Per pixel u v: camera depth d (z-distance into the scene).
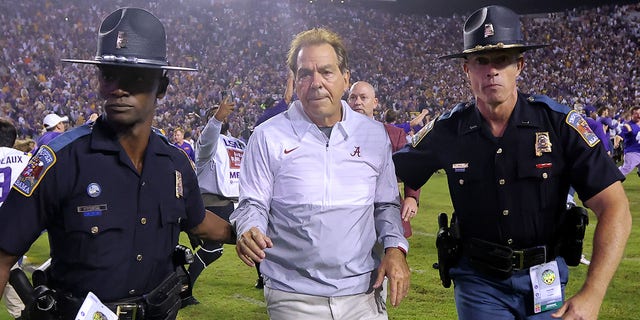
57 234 2.13
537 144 2.65
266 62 36.97
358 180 2.63
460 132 2.79
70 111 25.02
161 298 2.24
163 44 2.14
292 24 41.28
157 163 2.21
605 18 43.56
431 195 13.28
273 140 2.62
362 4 51.00
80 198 2.08
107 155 2.12
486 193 2.74
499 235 2.74
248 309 5.45
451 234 2.89
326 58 2.59
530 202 2.68
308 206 2.57
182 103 28.48
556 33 43.34
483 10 2.67
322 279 2.59
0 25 29.47
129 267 2.15
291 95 4.95
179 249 2.36
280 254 2.64
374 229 2.74
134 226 2.14
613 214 2.52
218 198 5.47
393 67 40.84
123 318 2.15
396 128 4.19
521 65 2.73
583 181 2.60
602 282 2.44
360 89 4.43
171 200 2.24
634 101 35.91
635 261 7.09
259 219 2.54
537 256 2.73
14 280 2.15
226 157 5.46
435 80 39.50
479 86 2.65
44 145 2.10
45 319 2.11
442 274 2.97
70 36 31.28
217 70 34.53
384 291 2.80
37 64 28.44
